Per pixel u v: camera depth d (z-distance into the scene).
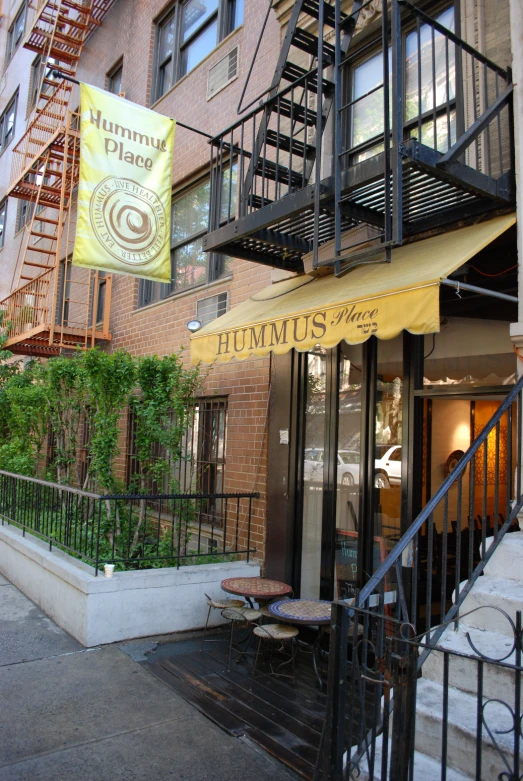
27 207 15.28
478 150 4.40
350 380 5.70
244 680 4.59
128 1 10.92
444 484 3.36
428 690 3.15
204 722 3.90
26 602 6.38
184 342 8.32
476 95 4.68
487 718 2.82
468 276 4.76
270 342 4.80
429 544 3.33
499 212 4.41
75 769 3.32
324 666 4.95
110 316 10.45
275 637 4.42
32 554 6.48
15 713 3.92
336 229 4.32
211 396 7.52
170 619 5.59
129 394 7.08
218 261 8.05
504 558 3.63
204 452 7.63
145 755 3.48
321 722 3.94
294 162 6.57
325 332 4.26
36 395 8.63
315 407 6.07
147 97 9.92
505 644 3.12
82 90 6.41
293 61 6.84
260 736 3.73
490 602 3.33
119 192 6.56
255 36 7.54
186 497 5.92
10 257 16.31
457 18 5.07
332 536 5.66
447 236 4.57
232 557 6.62
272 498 6.28
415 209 4.70
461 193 4.34
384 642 3.15
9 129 17.48
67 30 12.70
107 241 6.48
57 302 12.65
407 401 5.03
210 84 8.37
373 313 3.89
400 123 3.87
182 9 9.55
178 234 9.03
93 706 4.06
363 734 2.70
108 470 6.89
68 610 5.50
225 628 5.84
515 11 4.30
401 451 5.05
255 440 6.68
